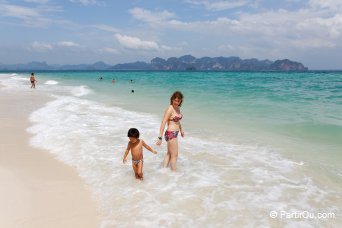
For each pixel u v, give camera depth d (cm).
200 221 435
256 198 507
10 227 421
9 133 935
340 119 1171
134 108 1497
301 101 1762
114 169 636
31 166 658
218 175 603
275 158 714
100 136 892
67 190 541
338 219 447
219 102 1723
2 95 2067
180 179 583
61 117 1191
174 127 638
